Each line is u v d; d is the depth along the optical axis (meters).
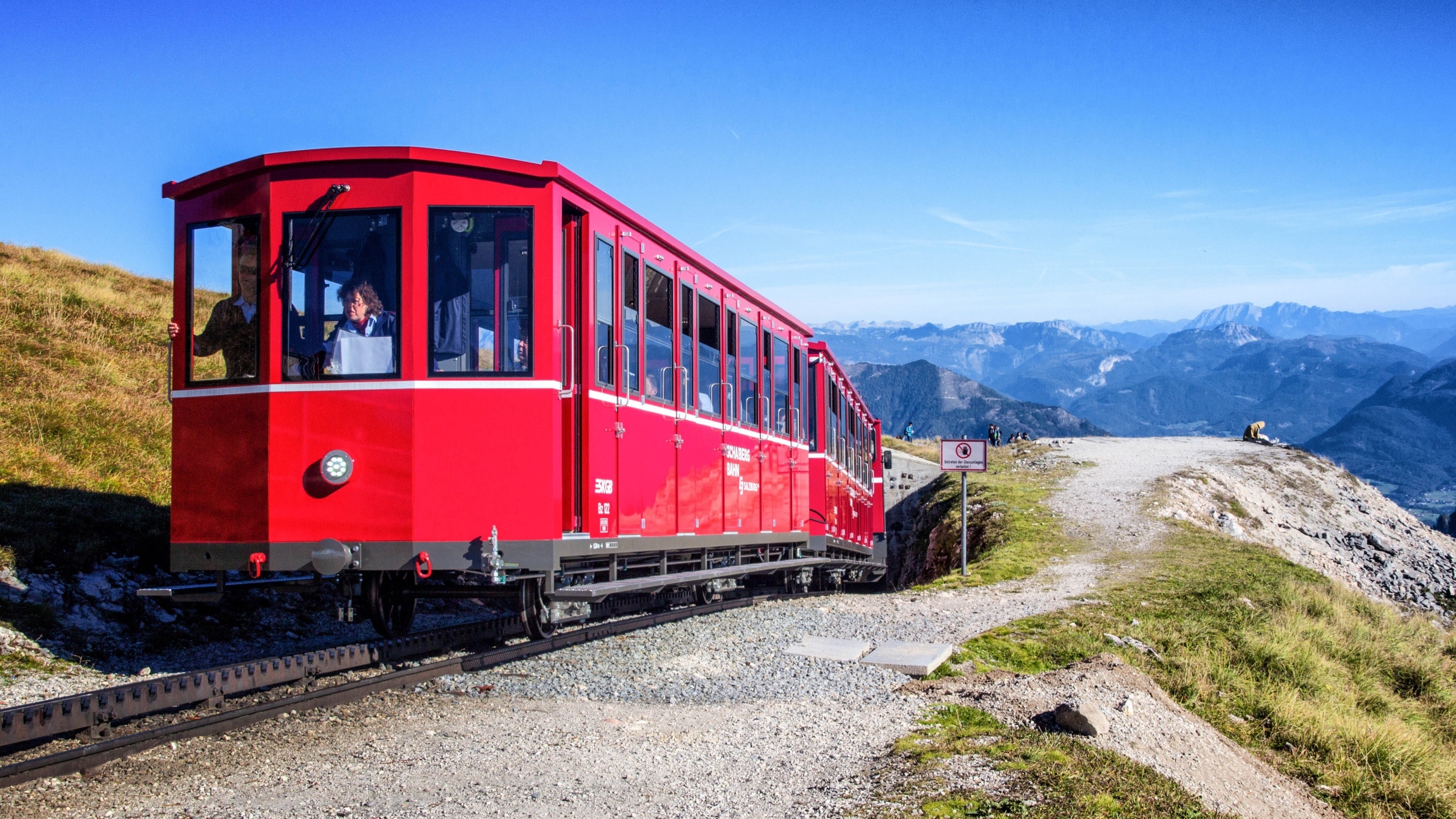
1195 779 7.63
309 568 9.05
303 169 9.26
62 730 6.70
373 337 9.13
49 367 20.66
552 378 9.28
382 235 9.16
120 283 31.81
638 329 11.35
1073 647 12.52
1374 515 46.41
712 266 13.78
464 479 9.08
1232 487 41.69
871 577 28.30
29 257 31.27
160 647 11.40
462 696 8.78
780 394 17.16
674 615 13.57
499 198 9.27
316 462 9.12
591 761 6.91
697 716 8.42
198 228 9.69
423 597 10.73
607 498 10.41
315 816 5.59
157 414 19.92
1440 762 10.91
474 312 9.25
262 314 9.27
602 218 10.41
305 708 7.92
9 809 5.55
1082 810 5.84
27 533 12.36
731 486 14.58
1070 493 36.88
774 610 15.04
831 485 20.91
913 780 6.37
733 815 5.79
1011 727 8.05
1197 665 12.78
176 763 6.50
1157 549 25.12
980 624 13.98
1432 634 19.77
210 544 9.40
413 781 6.30
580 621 12.80
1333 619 18.14
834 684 9.70
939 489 44.59
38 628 10.55
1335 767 10.53
